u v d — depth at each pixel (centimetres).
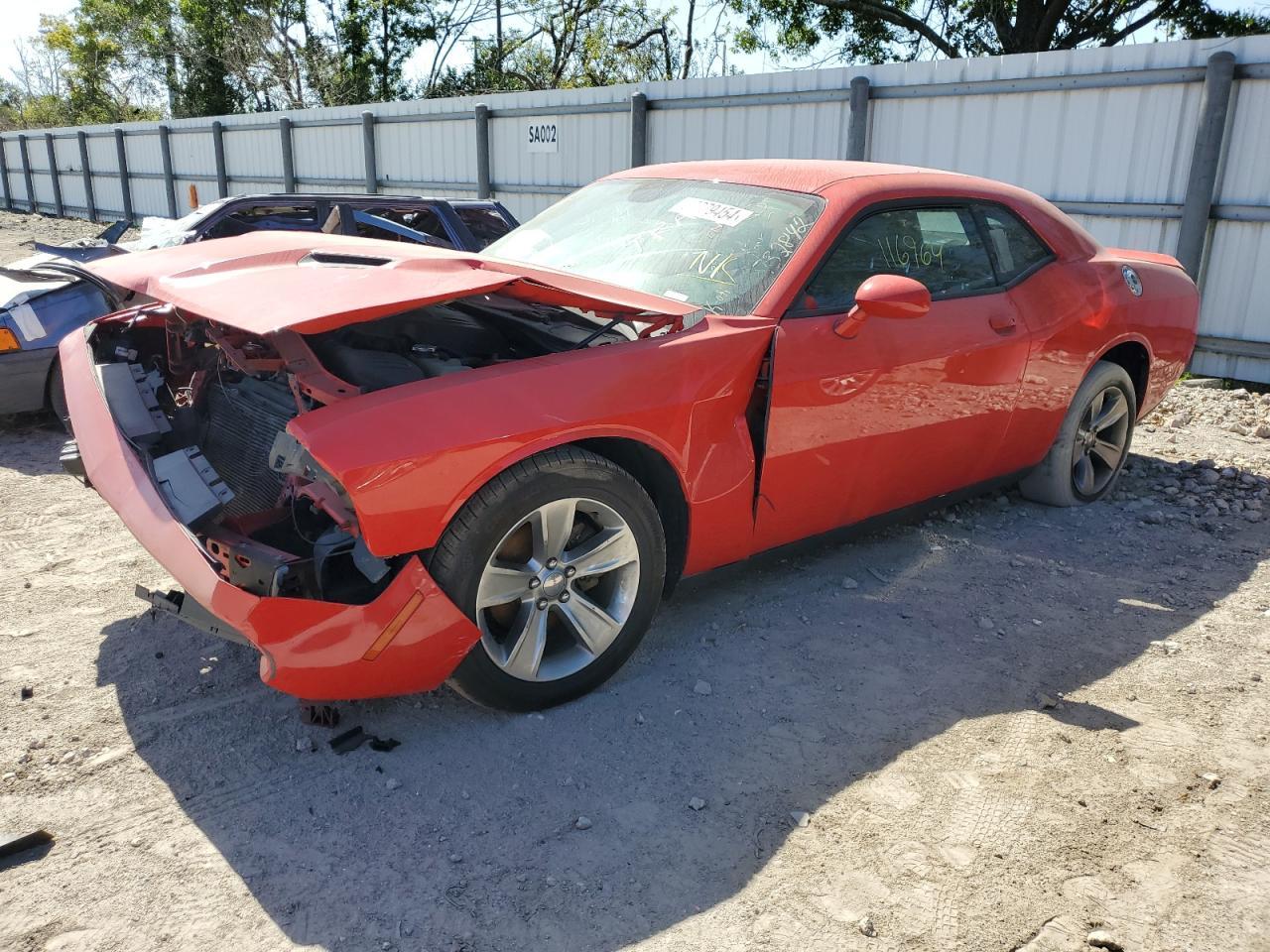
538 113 1397
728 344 315
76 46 4556
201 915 219
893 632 359
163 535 279
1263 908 228
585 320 345
